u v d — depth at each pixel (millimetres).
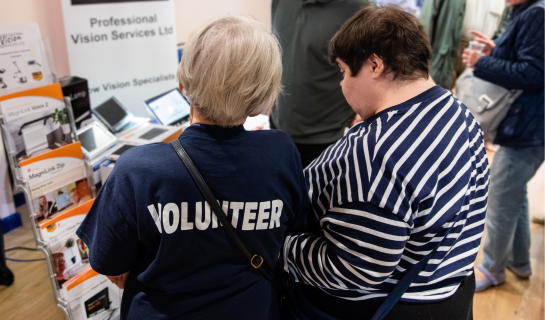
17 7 1940
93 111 1768
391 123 776
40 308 1618
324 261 823
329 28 1626
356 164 766
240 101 682
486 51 1797
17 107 1246
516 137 1695
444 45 3570
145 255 757
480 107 1743
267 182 738
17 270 1822
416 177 728
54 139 1368
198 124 712
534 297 1979
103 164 1459
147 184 665
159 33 2236
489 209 1938
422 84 826
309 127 1823
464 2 3428
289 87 1785
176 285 744
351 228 756
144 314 779
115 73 2119
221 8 3221
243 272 804
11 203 2084
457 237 841
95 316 1375
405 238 732
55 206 1351
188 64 689
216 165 697
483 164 885
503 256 1948
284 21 1752
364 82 831
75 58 1942
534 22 1489
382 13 796
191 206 691
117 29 2057
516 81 1573
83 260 1391
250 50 664
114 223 690
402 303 875
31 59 1485
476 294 1998
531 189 3086
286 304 1029
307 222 922
